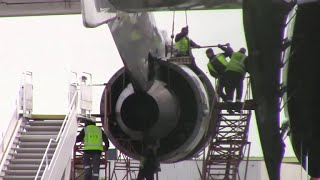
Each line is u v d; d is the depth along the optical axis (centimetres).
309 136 3597
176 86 4538
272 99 3034
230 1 3241
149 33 4272
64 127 4872
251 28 2842
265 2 2777
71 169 5431
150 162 4488
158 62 4472
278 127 3134
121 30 3800
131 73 4022
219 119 4494
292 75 3291
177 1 3180
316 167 3841
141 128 4397
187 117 4538
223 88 4428
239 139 4512
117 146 4594
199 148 4756
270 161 3241
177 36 4612
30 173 4678
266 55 2898
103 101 4562
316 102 3425
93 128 4756
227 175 4572
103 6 3459
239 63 4294
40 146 4894
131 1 3152
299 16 3028
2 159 4703
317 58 3228
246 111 4422
